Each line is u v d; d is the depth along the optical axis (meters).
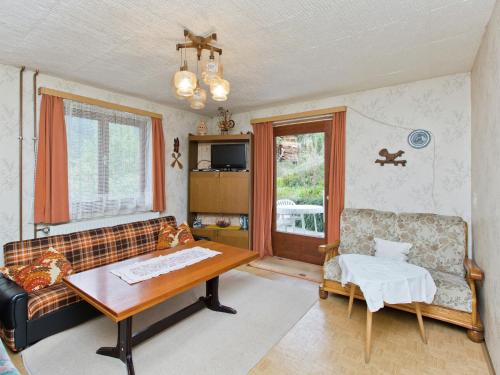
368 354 1.87
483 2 1.68
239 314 2.49
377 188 3.32
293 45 2.24
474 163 2.54
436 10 1.76
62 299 2.12
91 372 1.74
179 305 2.68
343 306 2.65
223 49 2.31
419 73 2.82
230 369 1.78
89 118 3.21
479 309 2.29
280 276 3.46
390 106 3.21
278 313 2.51
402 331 2.24
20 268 2.24
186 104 4.11
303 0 1.67
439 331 2.24
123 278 1.95
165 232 3.34
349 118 3.51
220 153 4.49
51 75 2.90
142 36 2.10
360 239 3.12
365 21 1.89
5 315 1.90
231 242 4.29
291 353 1.95
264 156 4.25
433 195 2.96
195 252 2.60
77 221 3.12
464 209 2.80
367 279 1.96
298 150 4.09
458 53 2.36
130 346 1.79
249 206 4.23
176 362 1.85
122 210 3.56
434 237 2.73
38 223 2.82
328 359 1.88
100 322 2.33
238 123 4.64
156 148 3.91
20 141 2.71
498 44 1.66
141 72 2.84
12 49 2.31
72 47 2.28
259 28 1.98
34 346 1.98
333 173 3.61
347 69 2.74
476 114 2.44
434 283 2.17
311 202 3.98
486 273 2.01
